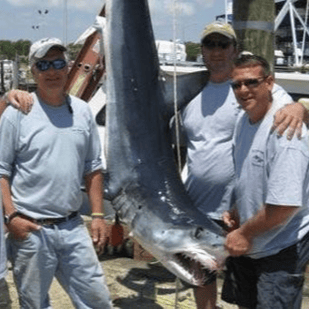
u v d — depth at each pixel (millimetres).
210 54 3008
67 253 2738
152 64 3199
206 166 3045
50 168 2629
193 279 2738
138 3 3150
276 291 2492
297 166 2270
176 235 2738
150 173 3029
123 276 4227
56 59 2588
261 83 2396
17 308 3451
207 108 3053
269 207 2305
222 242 2633
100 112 5301
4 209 2666
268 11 3547
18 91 2656
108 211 4617
